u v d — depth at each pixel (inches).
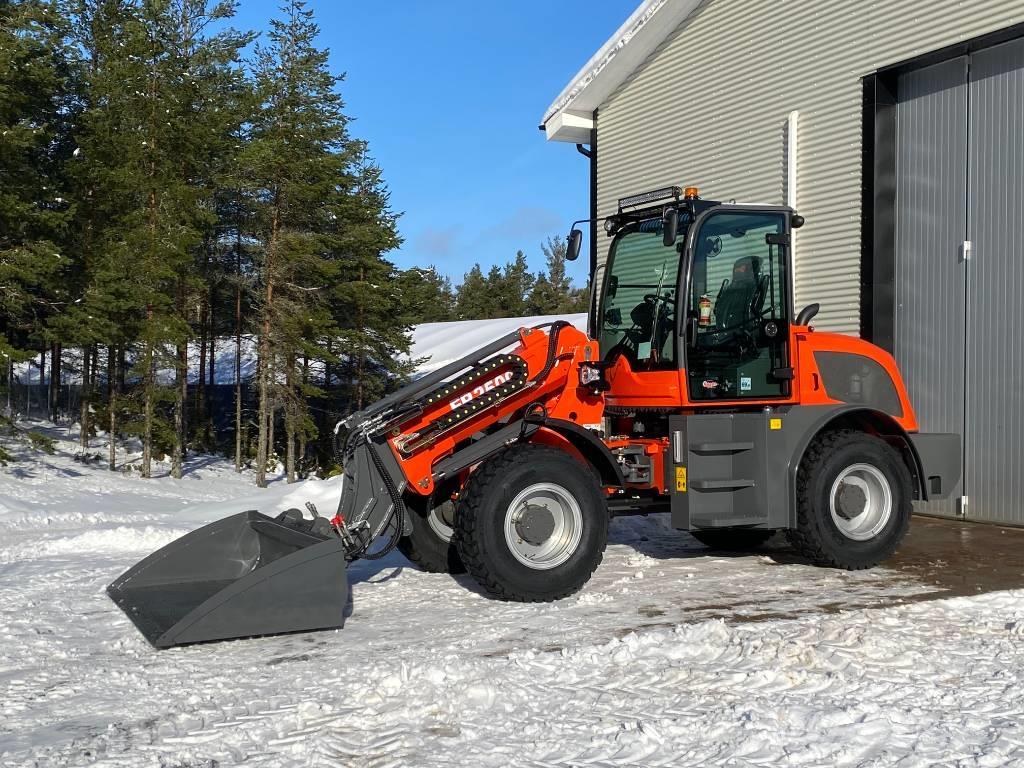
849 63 426.6
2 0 861.2
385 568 305.3
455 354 1309.1
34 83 853.8
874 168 412.5
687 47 525.0
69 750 147.6
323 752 146.6
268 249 1058.1
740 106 489.1
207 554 250.2
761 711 159.9
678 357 276.4
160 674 191.5
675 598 253.9
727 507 278.7
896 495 293.6
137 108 929.5
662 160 544.1
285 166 1031.0
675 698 169.5
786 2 460.4
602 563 308.2
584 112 597.3
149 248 888.3
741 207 285.3
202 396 1305.4
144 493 793.6
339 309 1238.9
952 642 202.5
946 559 305.1
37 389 1385.3
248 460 1228.5
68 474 869.2
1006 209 369.1
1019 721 156.6
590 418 285.6
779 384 290.8
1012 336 366.9
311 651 207.2
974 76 381.4
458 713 162.9
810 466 285.4
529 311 2802.7
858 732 152.3
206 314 1299.2
